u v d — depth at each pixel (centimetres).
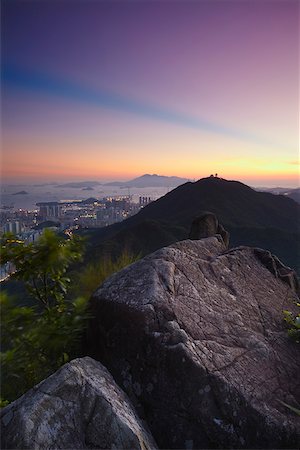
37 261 291
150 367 329
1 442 237
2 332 260
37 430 241
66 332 315
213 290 419
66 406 260
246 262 498
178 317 355
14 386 319
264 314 421
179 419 309
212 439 301
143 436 278
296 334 396
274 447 296
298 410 292
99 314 374
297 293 509
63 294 352
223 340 356
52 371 342
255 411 304
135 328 346
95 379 293
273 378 338
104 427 259
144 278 393
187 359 317
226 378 315
